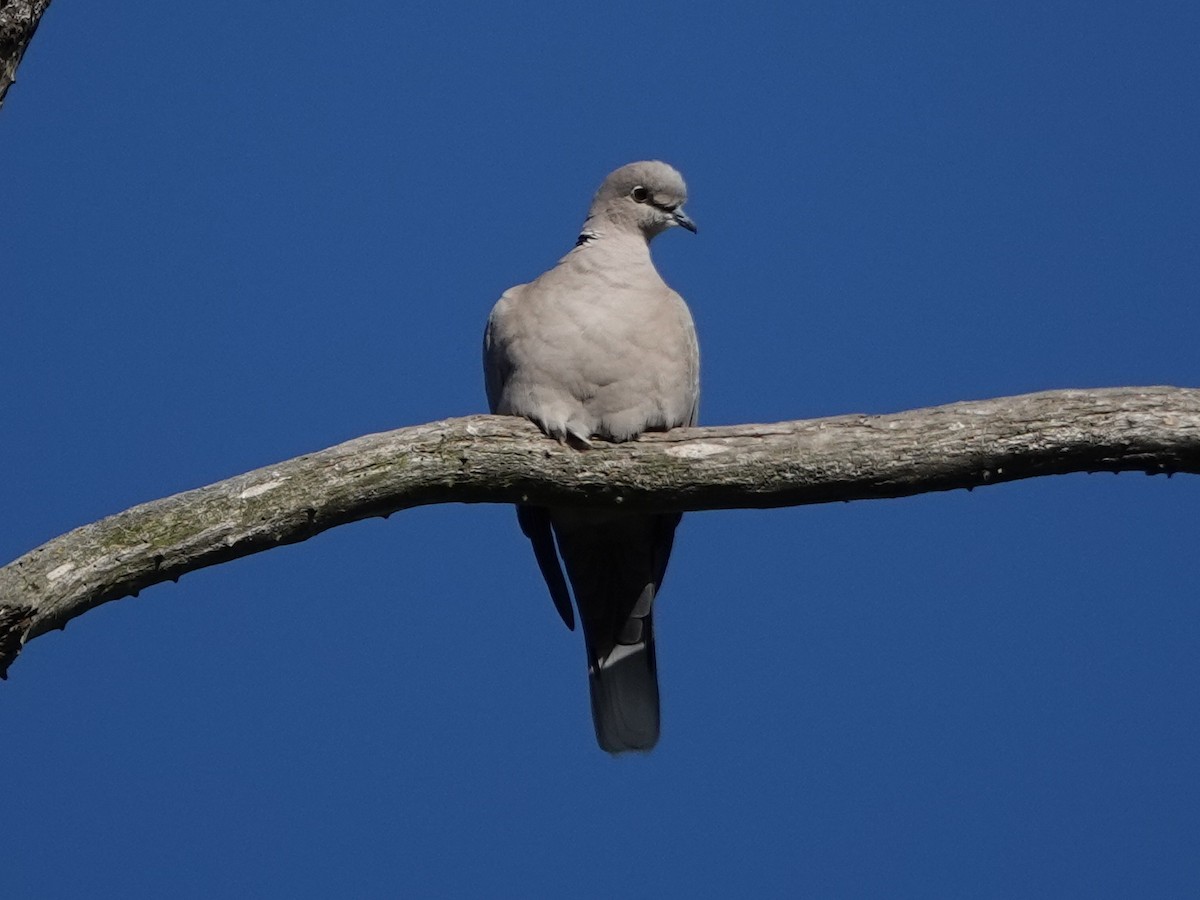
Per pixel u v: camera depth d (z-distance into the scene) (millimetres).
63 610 9086
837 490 10562
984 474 10445
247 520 9719
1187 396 10359
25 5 9320
